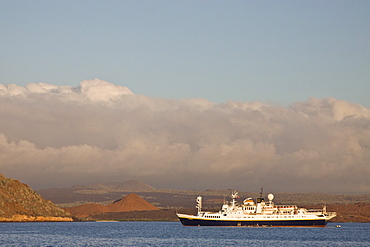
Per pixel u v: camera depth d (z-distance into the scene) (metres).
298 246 188.75
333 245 194.25
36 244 194.75
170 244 195.12
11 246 187.38
